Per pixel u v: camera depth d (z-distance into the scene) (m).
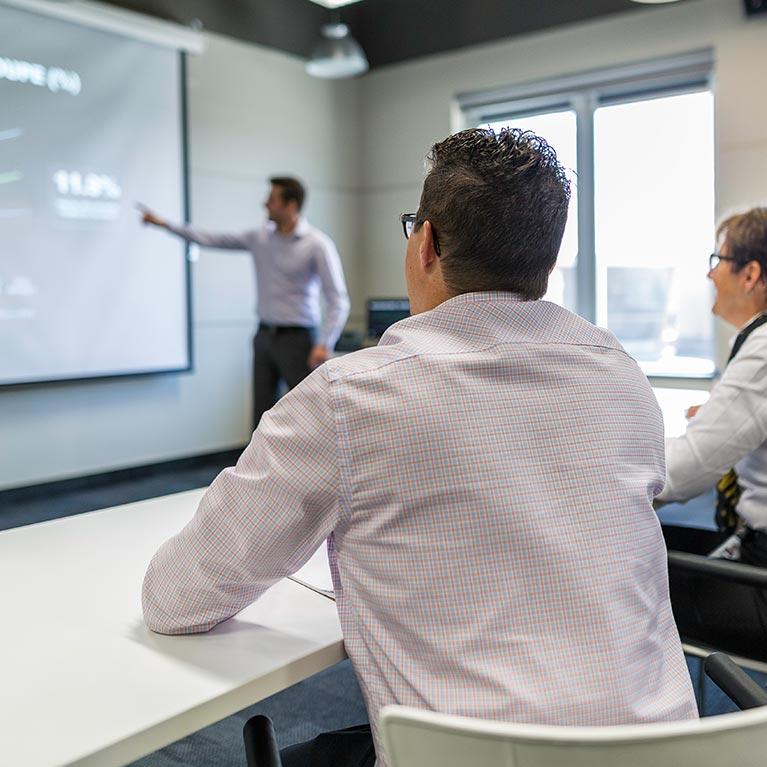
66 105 4.55
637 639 0.90
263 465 0.94
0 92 4.25
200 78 5.31
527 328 0.98
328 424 0.90
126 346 4.96
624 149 5.27
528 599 0.86
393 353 0.94
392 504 0.89
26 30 4.34
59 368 4.63
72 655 0.97
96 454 4.95
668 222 5.13
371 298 6.39
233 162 5.55
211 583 0.99
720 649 1.61
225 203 5.53
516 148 0.98
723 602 1.60
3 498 4.53
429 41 5.85
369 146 6.36
